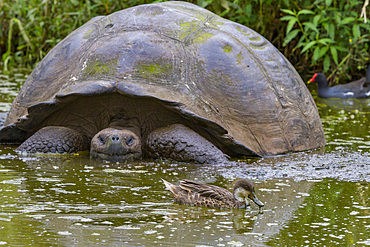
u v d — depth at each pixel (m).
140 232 9.05
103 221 9.52
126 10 16.36
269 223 9.75
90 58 14.88
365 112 22.17
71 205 10.31
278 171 13.35
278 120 15.20
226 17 27.64
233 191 10.71
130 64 14.55
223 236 9.02
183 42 15.18
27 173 12.50
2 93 23.41
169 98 13.91
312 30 27.36
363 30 27.44
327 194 11.55
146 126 14.92
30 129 15.23
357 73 28.89
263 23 27.98
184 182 10.94
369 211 10.49
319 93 25.84
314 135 16.12
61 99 14.11
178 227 9.37
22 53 32.88
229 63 14.99
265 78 15.37
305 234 9.24
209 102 14.39
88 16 28.12
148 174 12.84
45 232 8.90
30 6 32.50
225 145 14.45
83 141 15.05
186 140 14.11
